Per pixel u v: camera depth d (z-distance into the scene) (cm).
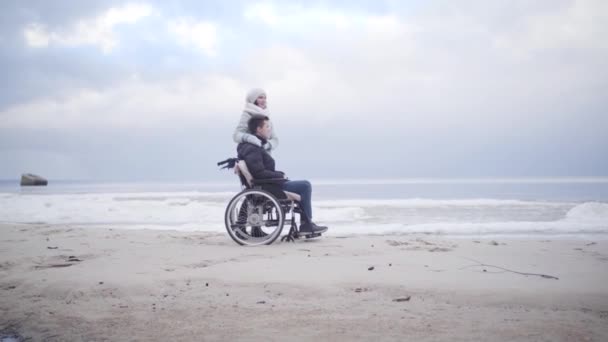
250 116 547
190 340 218
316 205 1267
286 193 535
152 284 320
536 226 733
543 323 232
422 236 639
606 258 415
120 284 321
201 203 1300
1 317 266
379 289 300
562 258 414
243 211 531
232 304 276
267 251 466
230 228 521
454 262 392
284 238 566
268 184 526
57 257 436
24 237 598
